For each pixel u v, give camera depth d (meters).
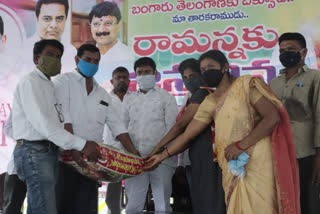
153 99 3.51
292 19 4.45
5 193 3.36
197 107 2.70
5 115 4.91
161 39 4.77
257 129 2.16
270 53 4.49
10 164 3.36
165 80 4.72
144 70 3.52
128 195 3.38
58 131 2.46
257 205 2.15
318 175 2.83
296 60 3.01
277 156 2.16
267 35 4.51
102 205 4.57
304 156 2.96
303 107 2.99
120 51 4.85
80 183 2.82
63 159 2.68
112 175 2.64
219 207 2.38
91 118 2.88
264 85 2.25
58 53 2.67
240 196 2.18
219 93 2.46
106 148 2.64
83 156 2.56
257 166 2.18
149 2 4.83
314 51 4.36
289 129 2.21
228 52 4.60
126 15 4.87
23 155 2.50
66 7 4.96
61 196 2.77
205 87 2.77
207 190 2.46
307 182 2.94
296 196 2.22
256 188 2.16
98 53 2.88
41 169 2.49
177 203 3.93
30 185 2.49
